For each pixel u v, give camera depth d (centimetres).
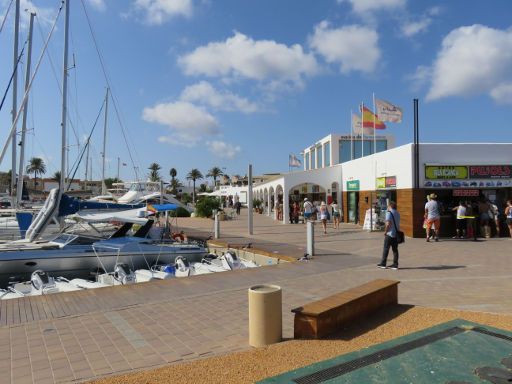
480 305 701
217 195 6906
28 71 2228
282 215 3325
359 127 3091
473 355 397
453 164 1898
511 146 1928
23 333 612
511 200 1816
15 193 2197
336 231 2291
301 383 350
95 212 1689
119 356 518
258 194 5153
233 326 639
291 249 1583
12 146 2192
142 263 1443
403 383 342
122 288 912
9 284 1220
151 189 4159
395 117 2675
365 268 1132
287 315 695
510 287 852
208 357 506
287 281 976
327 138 3856
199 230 2550
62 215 1598
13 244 1409
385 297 691
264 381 357
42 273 1198
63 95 2159
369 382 346
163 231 1811
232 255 1534
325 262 1237
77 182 5722
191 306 762
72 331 620
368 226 2270
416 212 1880
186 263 1472
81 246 1395
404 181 1961
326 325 559
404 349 414
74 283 1196
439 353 402
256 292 541
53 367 487
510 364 375
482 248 1495
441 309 671
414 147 1895
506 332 461
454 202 1927
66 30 2172
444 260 1238
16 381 451
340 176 2941
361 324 603
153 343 564
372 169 2369
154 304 777
